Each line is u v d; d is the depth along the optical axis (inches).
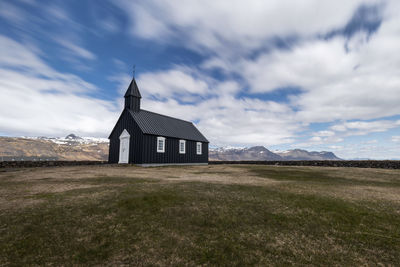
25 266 159.0
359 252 186.2
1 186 410.6
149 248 186.7
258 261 169.9
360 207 295.9
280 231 225.1
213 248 188.2
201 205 293.1
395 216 266.7
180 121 1461.6
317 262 170.1
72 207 277.3
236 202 310.0
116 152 1171.9
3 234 203.9
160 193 344.2
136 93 1187.3
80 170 734.5
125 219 245.9
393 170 811.4
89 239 200.4
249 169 847.1
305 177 601.0
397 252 186.1
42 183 442.6
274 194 358.0
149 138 1061.8
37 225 224.5
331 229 230.8
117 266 160.4
